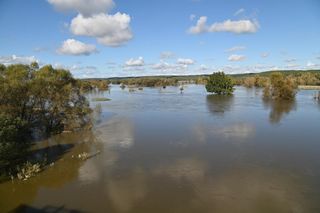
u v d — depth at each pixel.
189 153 30.69
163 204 19.80
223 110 63.19
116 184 23.12
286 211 18.64
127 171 25.84
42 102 40.34
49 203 20.25
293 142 34.62
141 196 21.00
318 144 33.69
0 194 21.67
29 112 38.75
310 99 86.69
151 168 26.47
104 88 155.62
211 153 30.52
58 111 41.75
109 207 19.58
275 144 33.78
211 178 23.89
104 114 60.03
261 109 64.38
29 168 25.50
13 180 24.16
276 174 24.53
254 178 23.75
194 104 76.12
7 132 25.12
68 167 27.08
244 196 20.69
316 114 56.47
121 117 55.75
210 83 109.81
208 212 18.70
